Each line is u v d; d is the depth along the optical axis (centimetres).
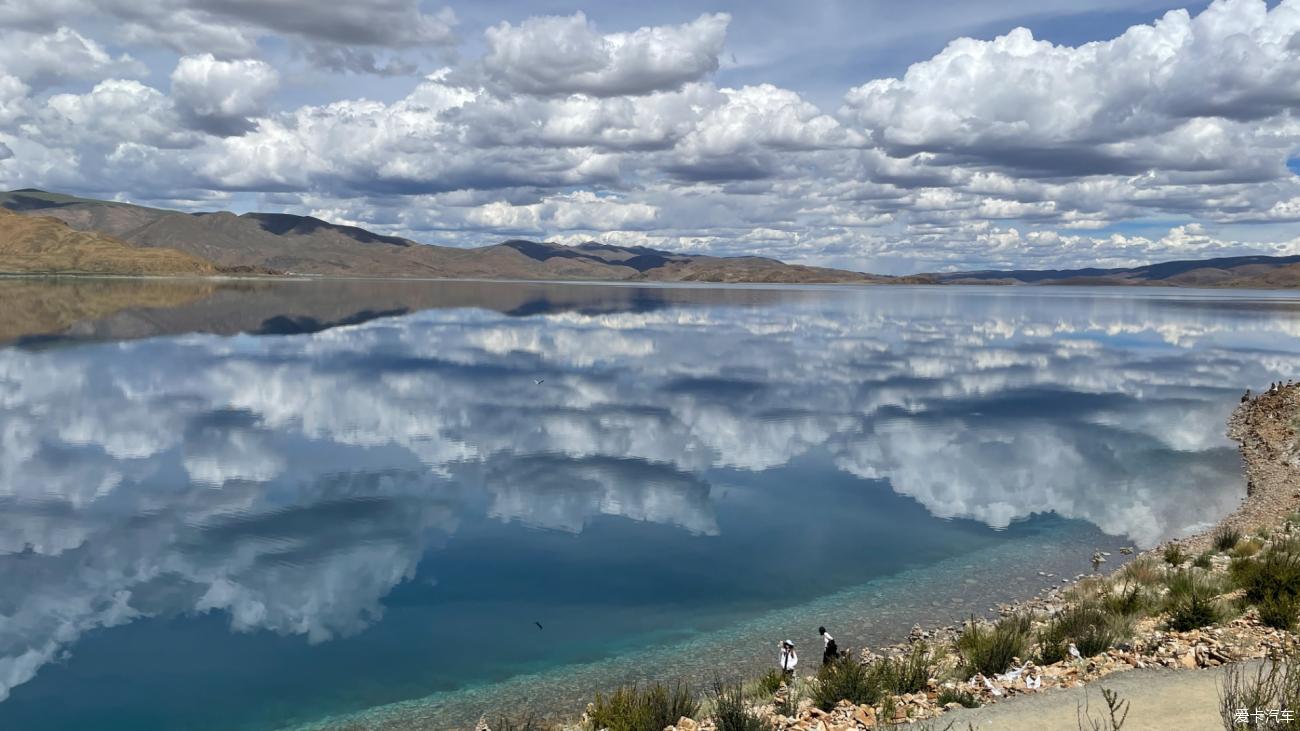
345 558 2903
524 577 2714
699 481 3997
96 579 2698
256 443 4791
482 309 18975
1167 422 5466
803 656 2036
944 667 1452
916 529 3209
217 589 2622
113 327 11969
